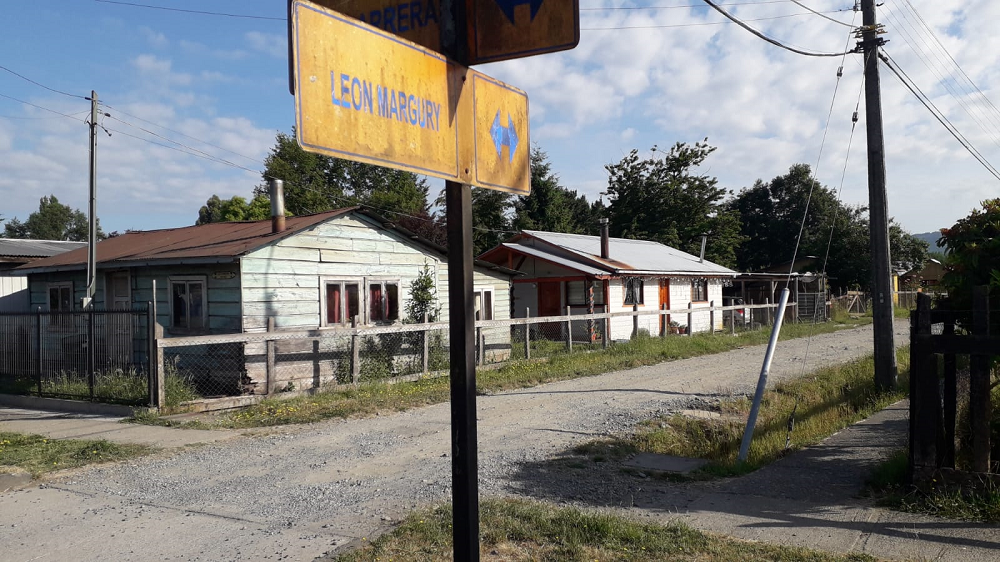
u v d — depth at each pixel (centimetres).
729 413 1057
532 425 945
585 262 2467
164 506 598
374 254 1530
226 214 4159
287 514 569
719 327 3133
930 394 560
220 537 514
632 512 555
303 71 204
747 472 679
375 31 233
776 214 6094
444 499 597
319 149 208
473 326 277
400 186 4716
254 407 1102
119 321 1139
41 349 1269
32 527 545
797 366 1562
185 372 1307
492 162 301
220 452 811
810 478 646
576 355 1786
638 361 1678
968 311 621
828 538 480
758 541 477
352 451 809
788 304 3231
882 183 1184
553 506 567
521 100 327
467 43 287
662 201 4700
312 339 1352
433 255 1683
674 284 2867
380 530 520
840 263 4638
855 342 2145
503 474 686
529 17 281
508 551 462
